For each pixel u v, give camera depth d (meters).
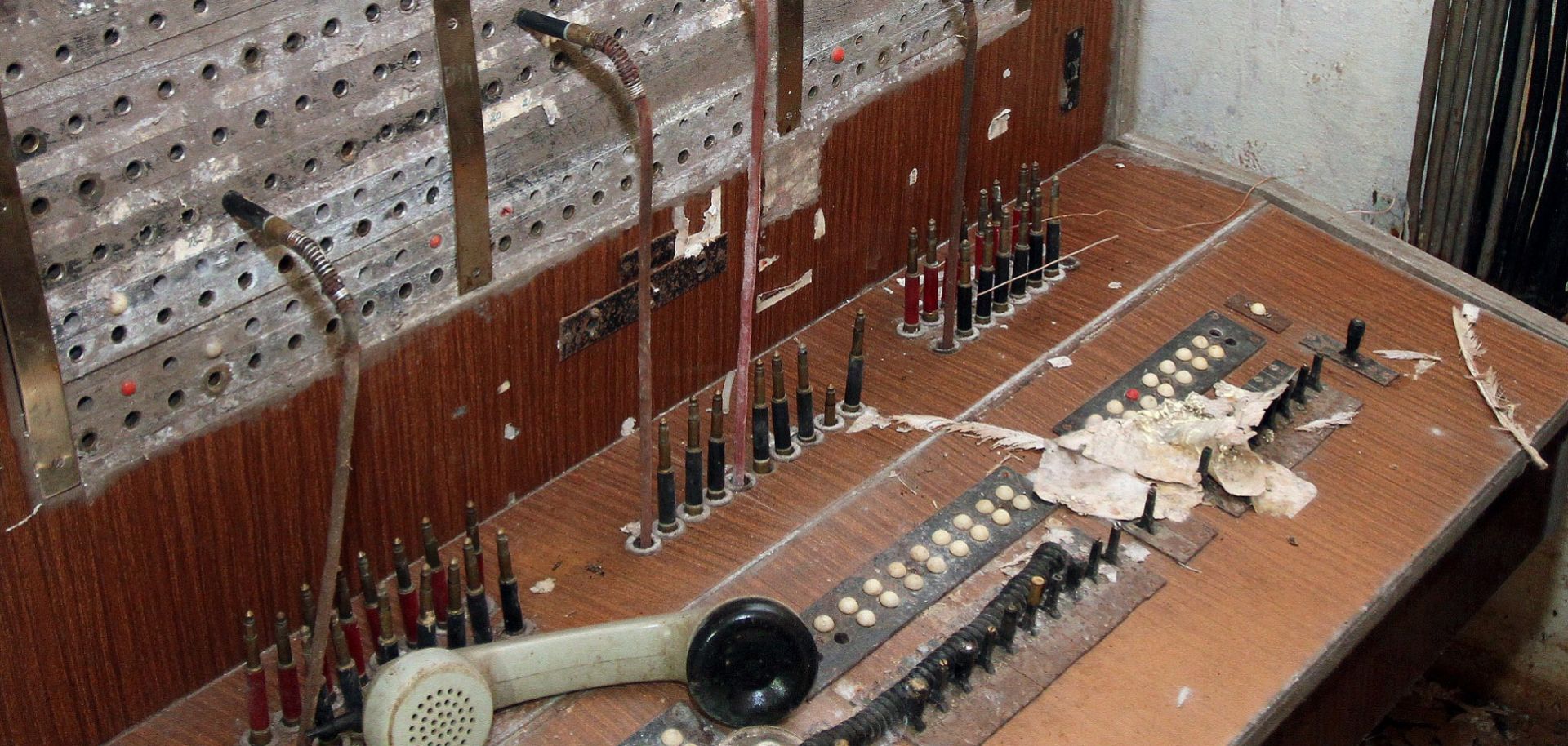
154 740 1.76
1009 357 2.33
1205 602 1.93
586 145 1.92
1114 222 2.63
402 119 1.71
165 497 1.67
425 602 1.77
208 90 1.53
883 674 1.83
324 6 1.58
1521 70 2.47
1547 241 2.63
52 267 1.48
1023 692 1.80
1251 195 2.69
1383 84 2.66
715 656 1.72
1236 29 2.78
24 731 1.66
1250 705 1.80
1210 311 2.42
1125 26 2.74
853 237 2.41
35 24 1.38
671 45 1.96
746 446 2.18
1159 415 2.19
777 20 2.07
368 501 1.90
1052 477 2.11
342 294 1.45
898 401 2.25
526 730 1.76
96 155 1.47
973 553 1.99
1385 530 2.05
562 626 1.89
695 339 2.24
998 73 2.51
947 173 2.53
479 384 1.95
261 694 1.72
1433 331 2.40
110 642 1.70
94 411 1.57
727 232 2.18
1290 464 2.15
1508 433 2.22
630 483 2.13
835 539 2.01
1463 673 3.28
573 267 1.99
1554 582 3.06
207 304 1.62
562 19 1.76
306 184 1.65
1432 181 2.62
